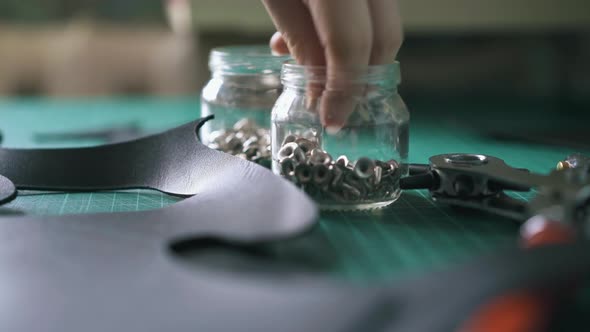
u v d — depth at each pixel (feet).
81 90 3.97
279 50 1.72
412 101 3.34
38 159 1.59
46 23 4.27
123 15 4.24
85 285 1.05
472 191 1.39
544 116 2.73
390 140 1.45
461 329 0.87
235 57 1.75
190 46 3.85
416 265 1.19
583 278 0.95
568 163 1.43
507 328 0.94
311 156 1.43
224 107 1.76
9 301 1.02
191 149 1.53
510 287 0.91
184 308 0.97
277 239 1.12
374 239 1.29
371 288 0.94
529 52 3.64
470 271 0.94
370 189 1.42
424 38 3.71
